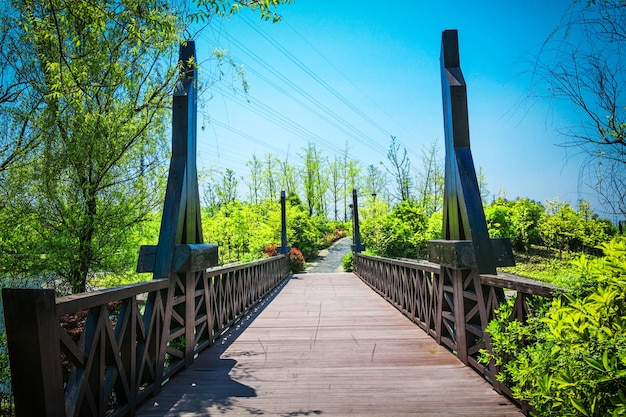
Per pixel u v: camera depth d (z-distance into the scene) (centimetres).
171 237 329
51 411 155
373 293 903
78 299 179
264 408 254
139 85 464
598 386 135
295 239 2205
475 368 324
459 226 343
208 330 419
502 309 254
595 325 141
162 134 505
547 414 165
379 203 2095
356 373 324
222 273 479
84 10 290
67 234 434
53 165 416
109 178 466
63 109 415
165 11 376
